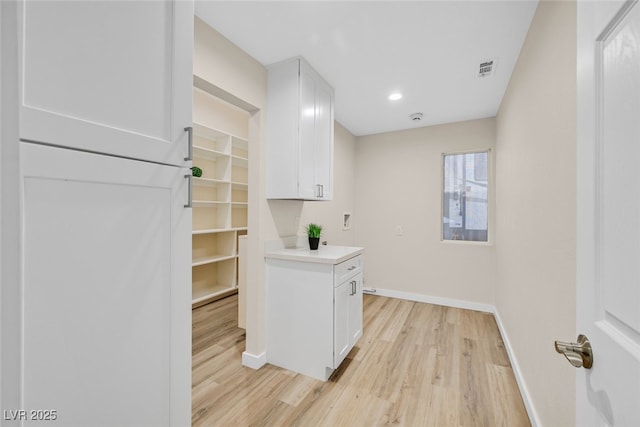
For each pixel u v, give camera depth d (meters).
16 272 0.59
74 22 0.67
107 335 0.74
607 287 0.53
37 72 0.61
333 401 1.69
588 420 0.58
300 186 2.02
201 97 3.52
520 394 1.76
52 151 0.64
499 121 2.88
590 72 0.59
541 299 1.42
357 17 1.59
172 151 0.90
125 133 0.77
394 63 2.09
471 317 3.08
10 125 0.58
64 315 0.66
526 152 1.72
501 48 1.88
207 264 3.82
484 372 2.01
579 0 0.65
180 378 0.94
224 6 1.50
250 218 2.12
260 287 2.10
